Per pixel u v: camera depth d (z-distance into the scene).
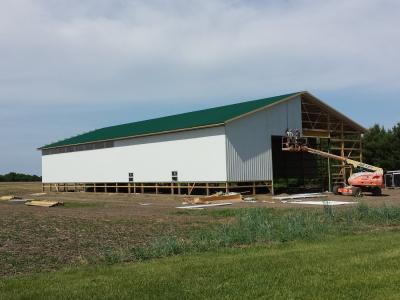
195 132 38.12
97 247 13.16
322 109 42.66
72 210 26.89
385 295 7.33
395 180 46.38
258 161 37.44
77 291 8.05
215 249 12.18
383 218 17.81
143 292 7.88
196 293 7.70
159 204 31.56
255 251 11.60
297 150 37.84
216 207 27.67
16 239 14.69
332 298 7.25
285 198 33.91
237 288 7.95
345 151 46.84
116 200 36.66
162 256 11.46
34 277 9.34
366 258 10.09
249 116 37.03
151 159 42.34
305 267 9.37
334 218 18.23
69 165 53.19
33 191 57.38
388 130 64.31
